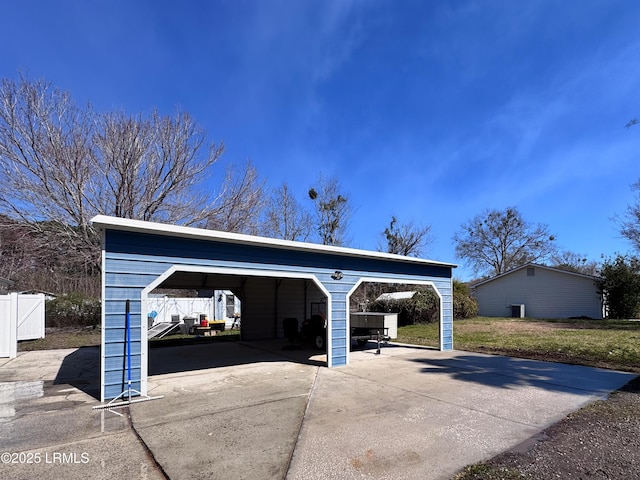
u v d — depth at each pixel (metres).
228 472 3.21
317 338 11.11
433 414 4.82
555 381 6.72
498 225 37.97
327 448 3.72
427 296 18.67
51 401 5.44
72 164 13.58
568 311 23.05
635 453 3.57
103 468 3.29
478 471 3.20
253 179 18.12
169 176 15.70
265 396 5.71
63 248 14.58
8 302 9.45
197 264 6.38
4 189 13.04
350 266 8.77
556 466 3.29
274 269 7.45
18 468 3.29
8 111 12.84
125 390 5.44
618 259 21.88
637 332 14.12
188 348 11.31
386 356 9.68
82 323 15.22
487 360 9.00
